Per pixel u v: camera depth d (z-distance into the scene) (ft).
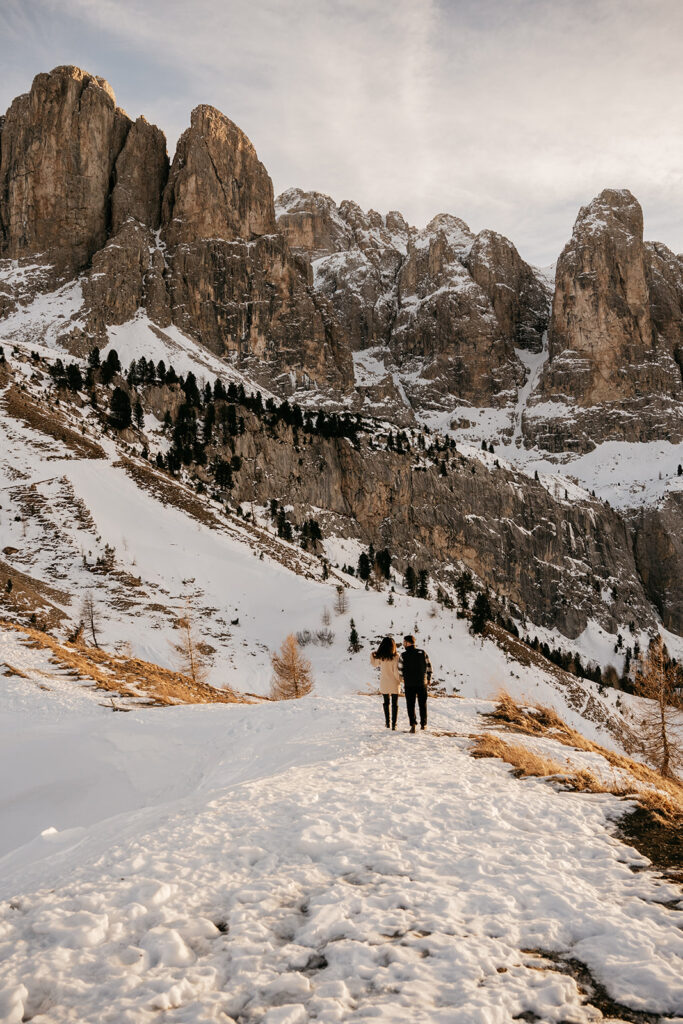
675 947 16.11
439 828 26.02
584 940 16.71
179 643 287.28
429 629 378.73
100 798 52.65
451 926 17.06
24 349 645.92
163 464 541.75
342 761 39.60
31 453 428.15
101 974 14.26
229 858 21.70
